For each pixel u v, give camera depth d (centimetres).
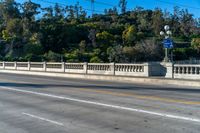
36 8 12162
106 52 9231
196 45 11144
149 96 1548
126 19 14588
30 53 8231
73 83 2438
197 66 2353
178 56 10069
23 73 4269
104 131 838
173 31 14112
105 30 11756
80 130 859
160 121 939
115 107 1213
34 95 1658
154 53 9431
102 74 3106
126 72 2905
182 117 984
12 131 873
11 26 9406
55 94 1683
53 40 9962
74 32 10706
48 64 4038
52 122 973
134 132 818
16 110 1208
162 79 2392
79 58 8231
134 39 10825
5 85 2305
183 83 2239
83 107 1235
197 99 1420
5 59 7369
